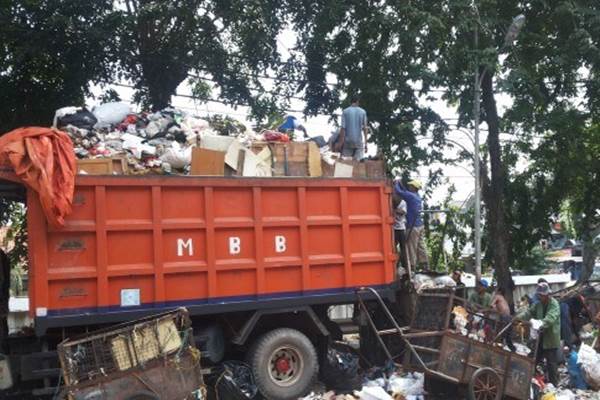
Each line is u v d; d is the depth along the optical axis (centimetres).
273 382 796
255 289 795
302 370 813
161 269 735
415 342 855
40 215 674
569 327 1065
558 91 1580
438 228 1727
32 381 708
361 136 1066
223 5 1330
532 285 2069
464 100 1488
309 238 839
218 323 802
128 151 777
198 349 762
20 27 1245
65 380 631
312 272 838
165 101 1440
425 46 1366
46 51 1283
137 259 727
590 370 923
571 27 1477
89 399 632
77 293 691
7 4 1248
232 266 779
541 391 893
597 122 1606
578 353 948
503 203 1566
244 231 793
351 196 879
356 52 1475
